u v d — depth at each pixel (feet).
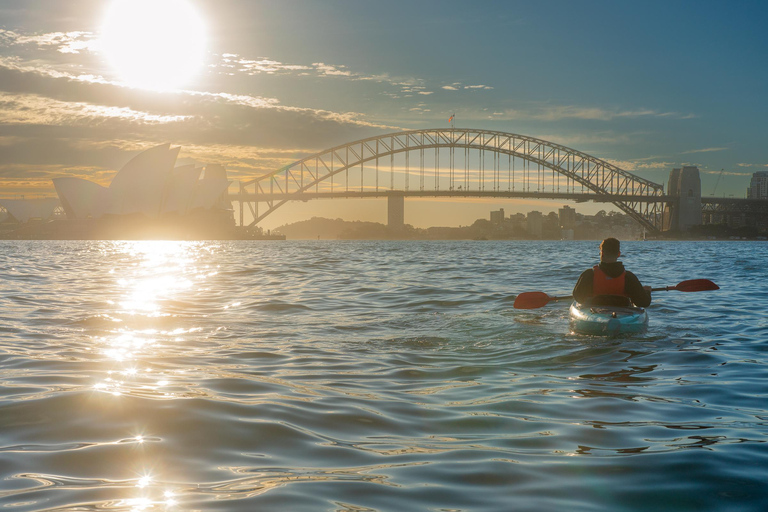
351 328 37.22
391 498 12.62
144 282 73.72
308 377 24.31
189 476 13.71
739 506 12.27
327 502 12.36
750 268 103.09
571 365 26.68
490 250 260.01
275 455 15.24
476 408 19.80
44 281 74.49
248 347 30.94
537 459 15.06
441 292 58.03
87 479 13.39
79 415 18.08
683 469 14.28
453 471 14.23
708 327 36.52
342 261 134.31
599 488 13.23
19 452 14.97
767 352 29.22
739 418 18.70
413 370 25.76
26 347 30.07
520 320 39.68
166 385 22.30
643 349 30.04
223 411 18.85
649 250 266.98
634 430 17.47
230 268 106.01
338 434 17.03
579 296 36.32
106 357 27.78
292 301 51.88
